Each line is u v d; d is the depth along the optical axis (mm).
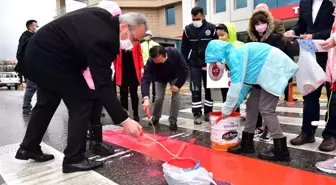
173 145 3770
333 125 3322
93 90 2893
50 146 3918
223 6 14656
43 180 2785
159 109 4996
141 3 23391
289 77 2984
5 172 3010
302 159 3113
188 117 5660
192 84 4977
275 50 3031
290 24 11797
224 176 2742
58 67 2719
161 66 4434
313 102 3500
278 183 2561
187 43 5027
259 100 3223
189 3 15938
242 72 2982
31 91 6922
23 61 2926
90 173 2916
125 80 5246
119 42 2670
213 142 3557
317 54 3410
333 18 3359
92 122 3455
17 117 6504
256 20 3498
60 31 2664
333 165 2793
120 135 4305
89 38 2486
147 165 3092
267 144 3670
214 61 3229
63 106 8125
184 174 2293
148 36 7078
